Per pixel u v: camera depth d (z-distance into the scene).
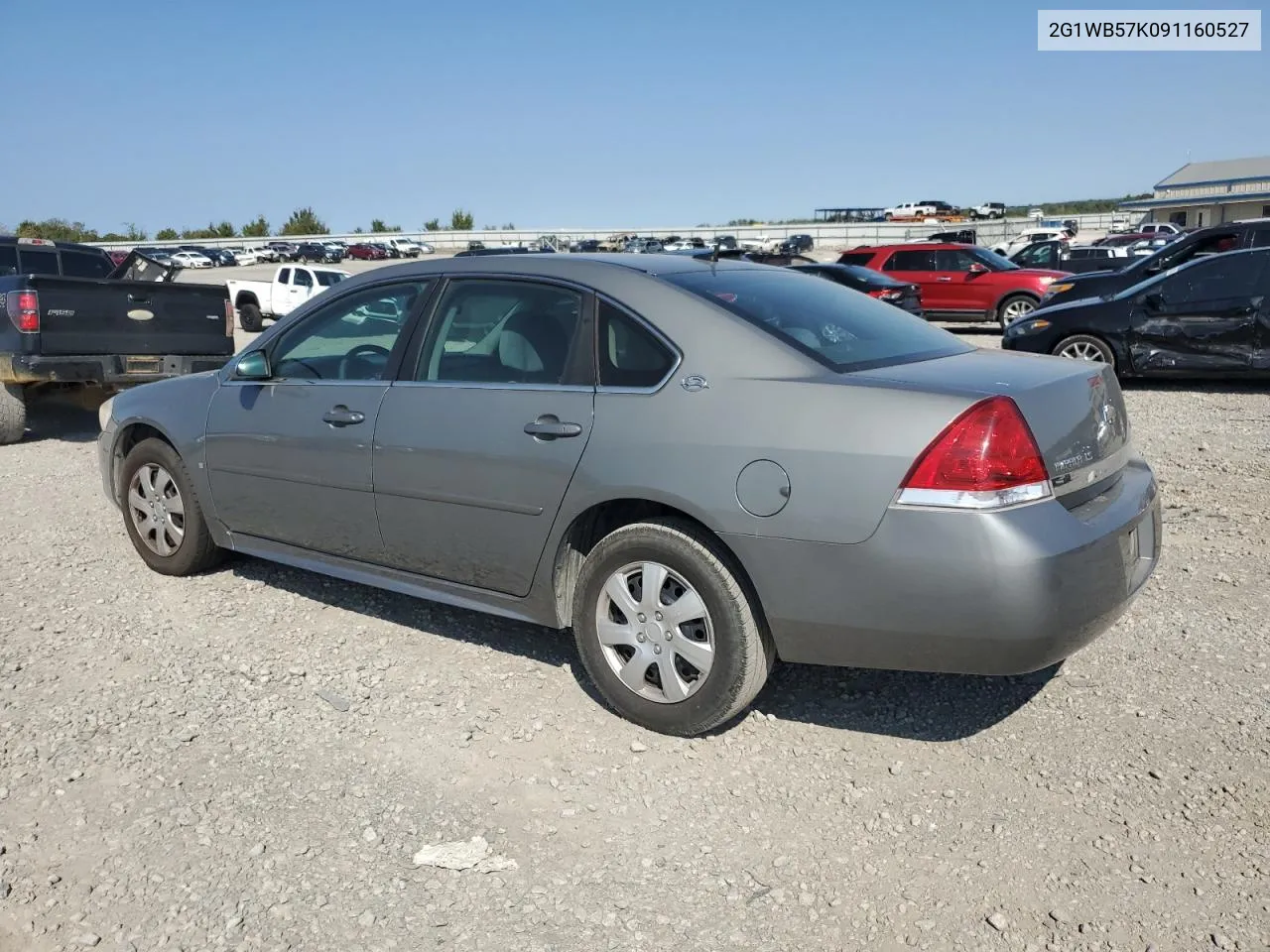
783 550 3.24
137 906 2.76
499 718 3.79
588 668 3.78
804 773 3.41
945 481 3.04
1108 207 85.00
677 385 3.50
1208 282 10.85
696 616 3.48
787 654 3.38
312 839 3.06
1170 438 8.53
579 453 3.63
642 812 3.20
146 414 5.22
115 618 4.77
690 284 3.77
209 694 3.98
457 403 4.00
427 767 3.46
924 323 4.34
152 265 11.91
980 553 3.00
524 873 2.91
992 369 3.52
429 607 4.90
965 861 2.94
